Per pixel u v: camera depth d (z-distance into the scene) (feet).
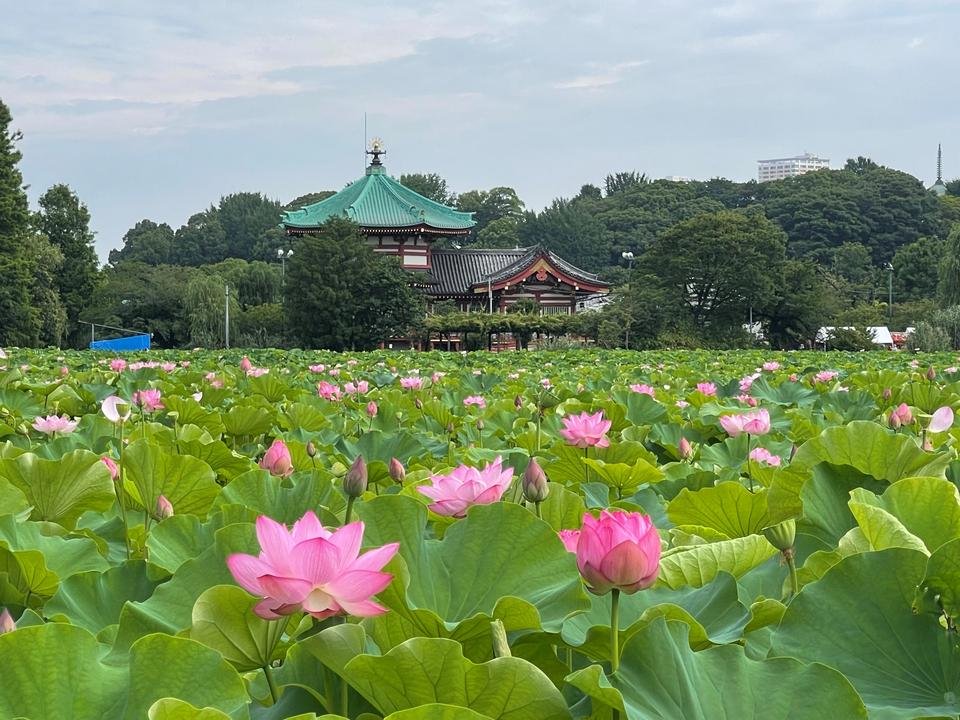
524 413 21.80
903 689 5.56
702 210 381.40
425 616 5.81
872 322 211.00
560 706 4.89
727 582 6.73
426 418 21.08
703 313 193.77
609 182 463.42
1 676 4.64
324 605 4.68
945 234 333.62
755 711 4.94
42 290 186.09
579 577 6.42
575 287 208.23
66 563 8.48
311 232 206.69
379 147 219.61
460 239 397.60
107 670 4.80
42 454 14.16
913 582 5.84
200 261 409.49
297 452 14.67
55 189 232.53
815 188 336.49
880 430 9.82
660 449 18.16
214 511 9.57
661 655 5.06
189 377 31.71
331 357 78.38
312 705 5.41
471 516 6.86
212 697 4.72
